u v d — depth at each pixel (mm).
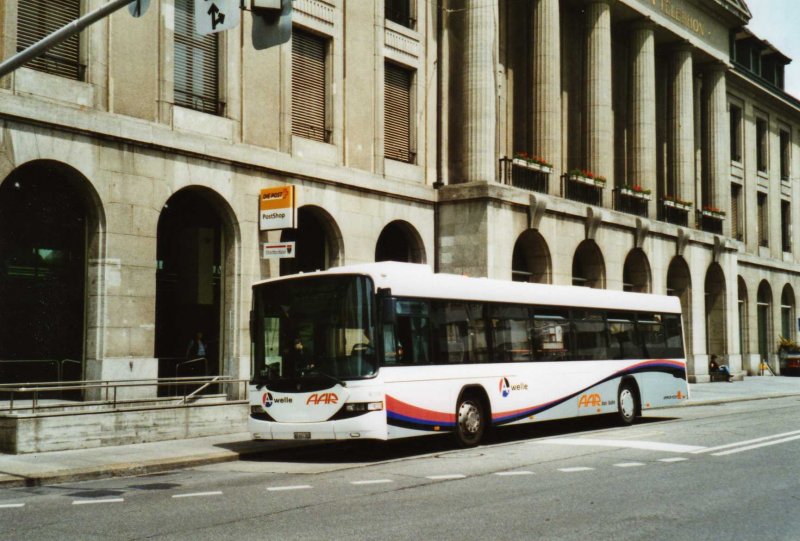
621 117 37656
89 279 18141
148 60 19156
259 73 21719
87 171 17781
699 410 25156
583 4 34375
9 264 17203
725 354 41375
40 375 17531
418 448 15938
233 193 20781
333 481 11570
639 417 22250
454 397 15422
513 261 29594
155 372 18688
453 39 28109
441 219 27094
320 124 23766
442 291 15594
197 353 20375
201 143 19922
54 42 10742
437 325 15336
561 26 34219
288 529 8219
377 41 25297
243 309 20906
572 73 34781
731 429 18344
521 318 17391
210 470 13250
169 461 13492
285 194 20656
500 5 31312
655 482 11031
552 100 30719
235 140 20938
